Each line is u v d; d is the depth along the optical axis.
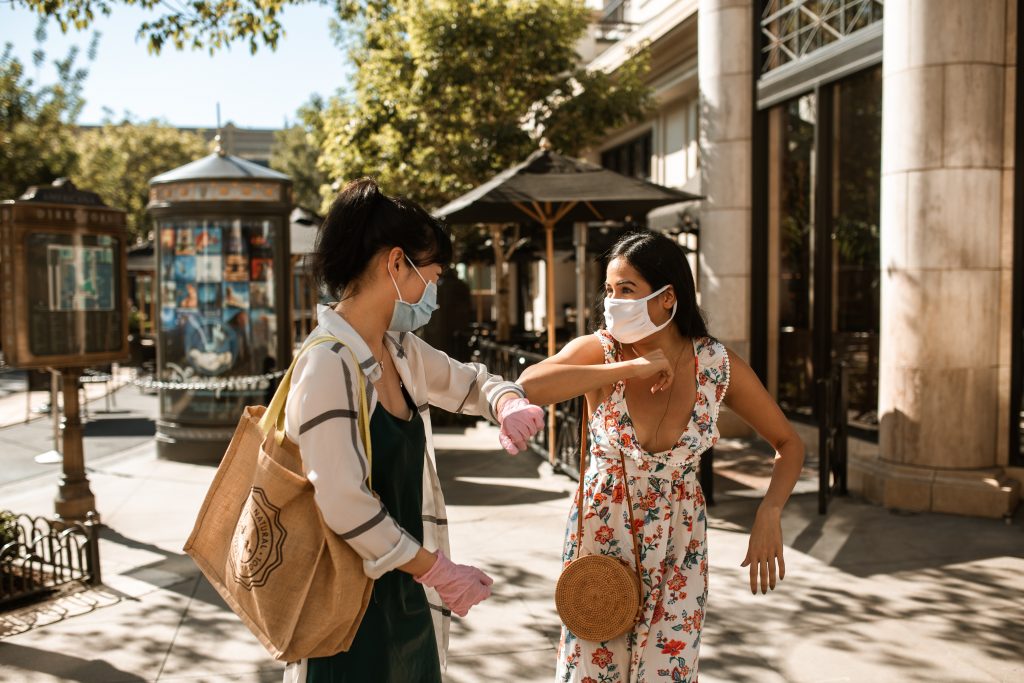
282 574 1.75
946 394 5.92
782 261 8.92
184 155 35.53
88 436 10.80
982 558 4.92
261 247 8.47
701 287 9.43
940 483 5.88
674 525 2.26
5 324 5.66
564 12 11.92
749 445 8.73
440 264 1.95
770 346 9.12
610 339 2.38
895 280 6.11
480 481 7.23
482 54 11.73
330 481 1.68
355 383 1.77
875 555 5.00
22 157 20.91
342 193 1.90
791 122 8.64
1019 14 5.81
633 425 2.27
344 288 1.90
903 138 6.00
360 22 13.34
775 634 3.89
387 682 1.88
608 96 12.20
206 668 3.64
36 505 6.92
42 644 3.90
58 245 5.86
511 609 4.26
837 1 7.72
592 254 11.80
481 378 2.18
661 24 12.30
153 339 20.78
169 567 5.05
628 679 2.24
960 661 3.59
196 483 7.38
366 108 12.35
